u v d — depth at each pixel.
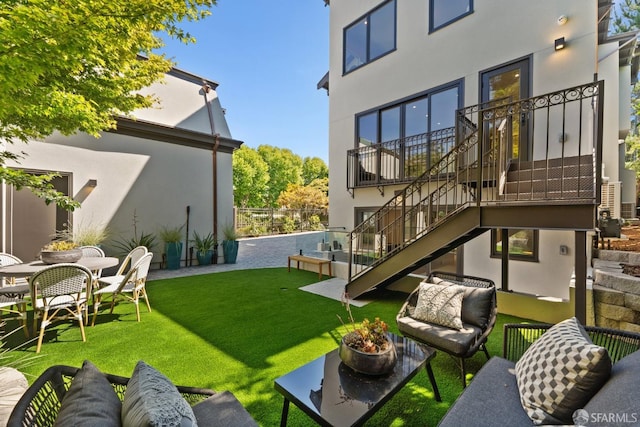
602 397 1.31
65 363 2.70
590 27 4.07
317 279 6.28
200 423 1.43
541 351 1.72
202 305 4.46
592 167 3.38
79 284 3.19
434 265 5.65
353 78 7.15
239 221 14.83
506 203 3.03
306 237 7.41
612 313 3.02
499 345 3.09
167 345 3.07
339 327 3.59
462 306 2.79
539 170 3.98
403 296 4.97
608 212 5.14
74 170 6.12
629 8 11.13
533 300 3.82
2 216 5.00
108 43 2.48
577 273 2.74
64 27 1.85
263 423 1.96
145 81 4.04
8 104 2.19
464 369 2.38
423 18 5.86
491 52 4.95
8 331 3.36
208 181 8.33
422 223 5.62
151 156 7.27
